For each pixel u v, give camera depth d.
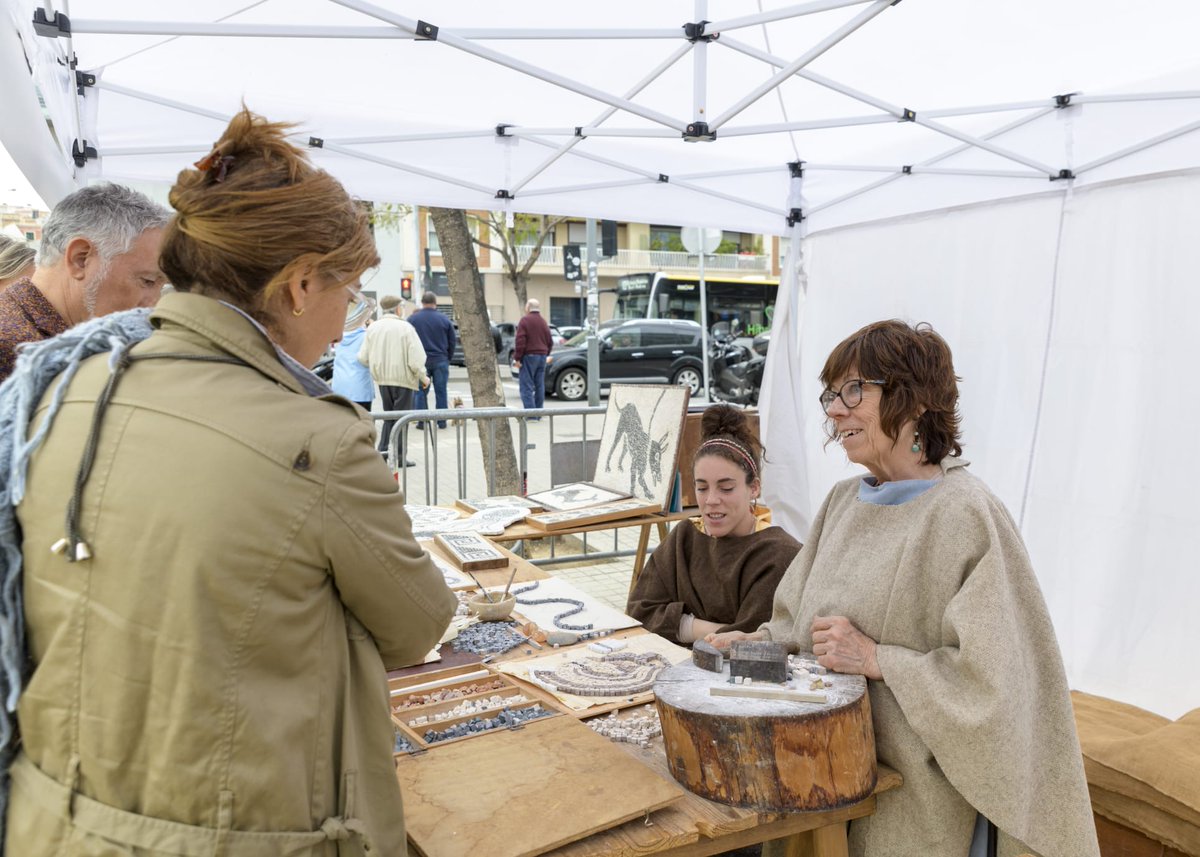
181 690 0.92
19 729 1.04
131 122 3.72
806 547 1.98
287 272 1.04
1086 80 3.50
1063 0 2.84
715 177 4.91
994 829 1.66
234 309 1.04
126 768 0.96
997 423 4.22
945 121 4.05
